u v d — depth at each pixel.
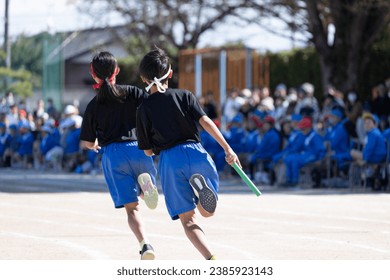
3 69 81.38
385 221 29.31
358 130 43.38
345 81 61.00
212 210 17.80
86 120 20.38
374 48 62.44
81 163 59.53
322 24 61.78
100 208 34.34
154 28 88.00
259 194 18.33
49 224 28.86
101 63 20.20
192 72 68.06
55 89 79.69
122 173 20.11
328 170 43.38
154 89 18.73
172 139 18.31
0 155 67.19
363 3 55.84
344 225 28.23
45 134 62.62
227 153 18.30
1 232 26.80
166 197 18.53
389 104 46.97
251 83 63.84
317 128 46.50
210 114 57.28
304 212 32.22
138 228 19.83
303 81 68.44
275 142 46.75
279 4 62.97
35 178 53.84
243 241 24.55
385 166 40.91
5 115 68.00
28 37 81.00
